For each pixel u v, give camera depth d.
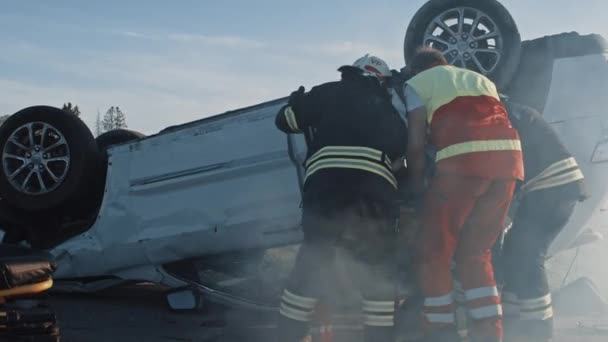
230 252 6.05
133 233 6.27
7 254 4.46
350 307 4.89
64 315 6.05
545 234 4.84
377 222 4.29
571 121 5.64
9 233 6.71
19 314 4.29
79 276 6.56
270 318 5.95
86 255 6.42
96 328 5.58
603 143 5.61
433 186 4.36
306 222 4.35
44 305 4.51
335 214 4.26
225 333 5.42
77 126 6.33
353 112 4.38
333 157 4.32
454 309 4.54
